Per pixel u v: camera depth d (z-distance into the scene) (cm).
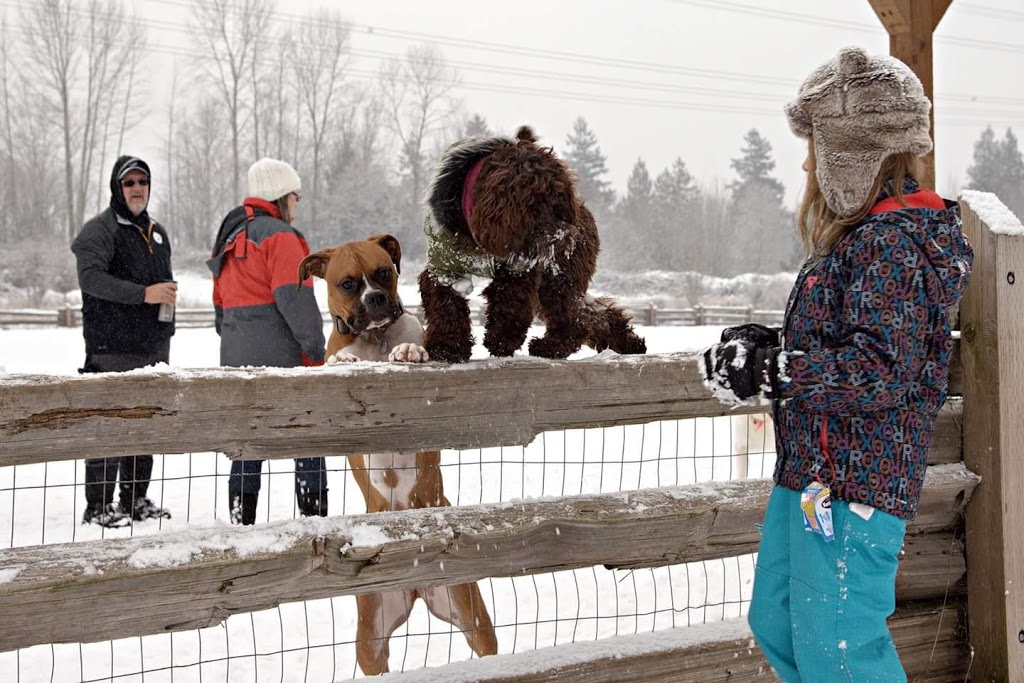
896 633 313
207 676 368
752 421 685
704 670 287
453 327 303
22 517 545
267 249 493
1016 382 305
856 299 209
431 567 254
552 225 286
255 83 6038
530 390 272
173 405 234
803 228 239
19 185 5347
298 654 393
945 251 214
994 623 310
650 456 702
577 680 270
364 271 402
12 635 213
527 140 313
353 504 552
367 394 254
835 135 218
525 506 270
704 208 6588
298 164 6003
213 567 230
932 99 484
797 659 229
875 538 218
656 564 282
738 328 234
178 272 4741
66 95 5525
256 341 502
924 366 221
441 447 263
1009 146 7944
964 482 310
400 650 401
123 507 534
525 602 454
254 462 463
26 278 4353
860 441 219
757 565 243
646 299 4503
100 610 221
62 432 224
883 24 488
